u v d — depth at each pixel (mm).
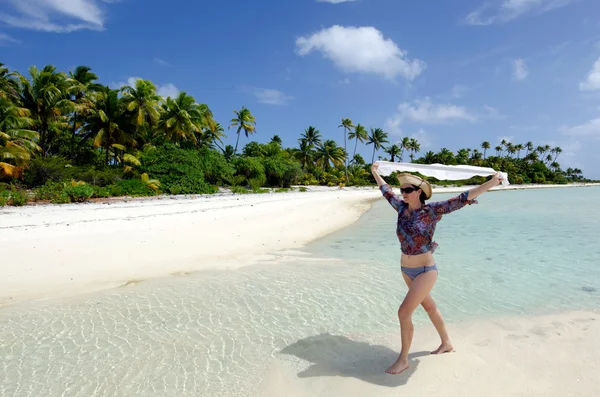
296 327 4762
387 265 8094
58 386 3418
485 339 4332
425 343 4242
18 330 4633
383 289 6348
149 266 7727
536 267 7859
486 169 3494
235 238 10922
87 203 20828
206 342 4328
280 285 6559
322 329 4695
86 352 4078
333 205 24703
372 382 3398
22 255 7980
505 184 3229
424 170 3738
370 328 4723
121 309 5367
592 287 6395
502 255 9094
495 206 25672
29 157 25344
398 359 3609
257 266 7949
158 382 3479
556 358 3838
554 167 128375
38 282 6508
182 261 8203
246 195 32500
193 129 40500
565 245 10422
